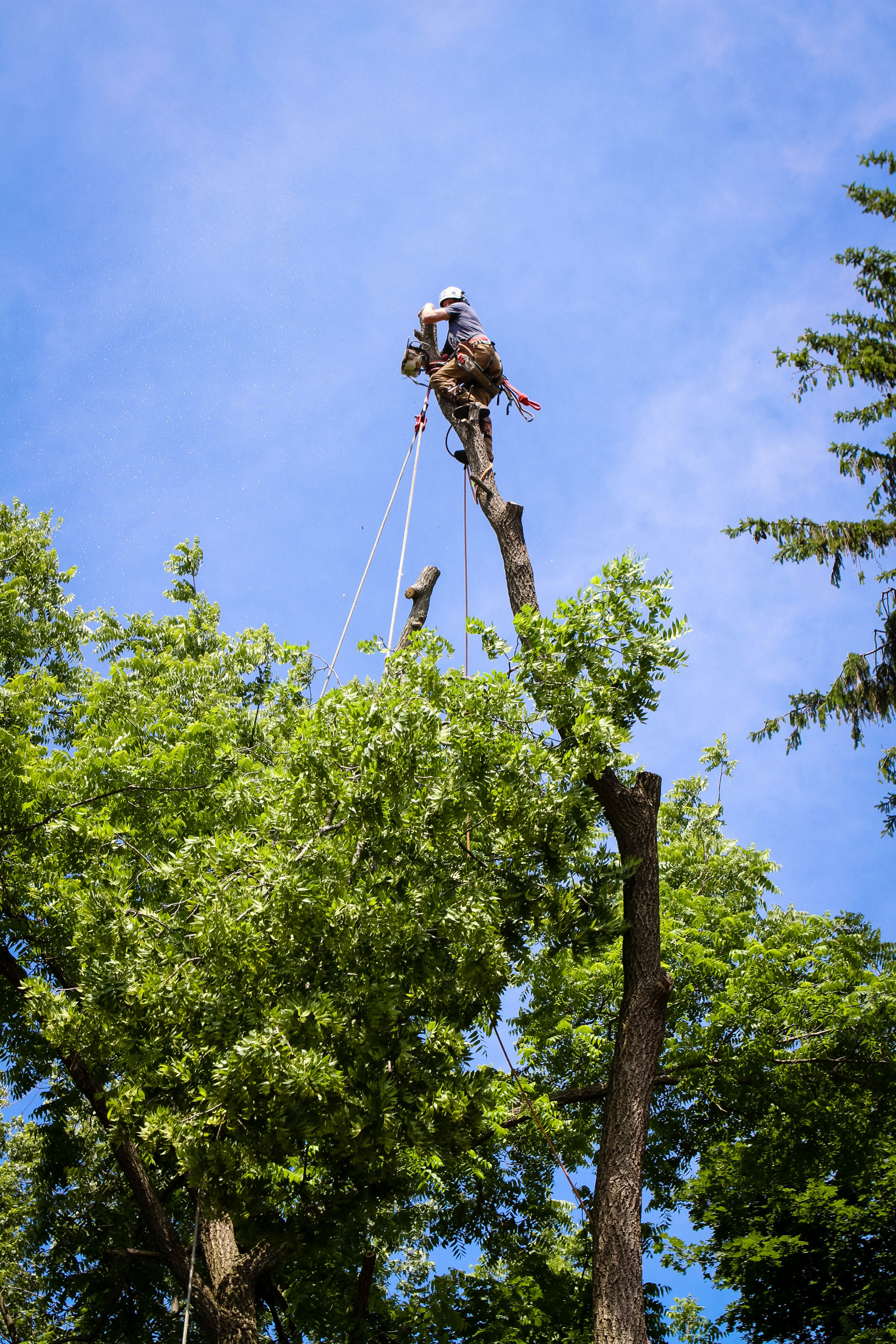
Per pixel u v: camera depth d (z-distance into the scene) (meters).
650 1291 11.96
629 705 8.49
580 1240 12.12
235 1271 8.51
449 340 11.08
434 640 8.66
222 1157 6.89
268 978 7.19
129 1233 11.21
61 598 20.56
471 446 10.38
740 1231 12.93
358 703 7.96
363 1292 10.16
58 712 15.63
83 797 10.72
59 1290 11.23
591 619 8.56
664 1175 12.56
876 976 11.59
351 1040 7.04
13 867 9.78
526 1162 11.84
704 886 16.06
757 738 16.69
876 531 17.06
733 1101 11.32
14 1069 10.72
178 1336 11.34
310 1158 8.00
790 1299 12.84
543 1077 11.88
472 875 7.90
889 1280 11.86
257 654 18.05
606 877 8.30
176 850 10.41
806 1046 11.27
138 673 15.88
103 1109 9.18
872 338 18.23
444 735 7.90
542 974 9.16
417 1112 7.16
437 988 7.60
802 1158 11.09
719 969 12.09
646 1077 7.75
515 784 7.93
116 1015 7.27
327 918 7.19
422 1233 11.71
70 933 9.42
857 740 16.38
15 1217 12.57
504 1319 10.79
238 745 12.60
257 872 7.46
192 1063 7.34
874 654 16.33
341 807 7.68
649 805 8.62
